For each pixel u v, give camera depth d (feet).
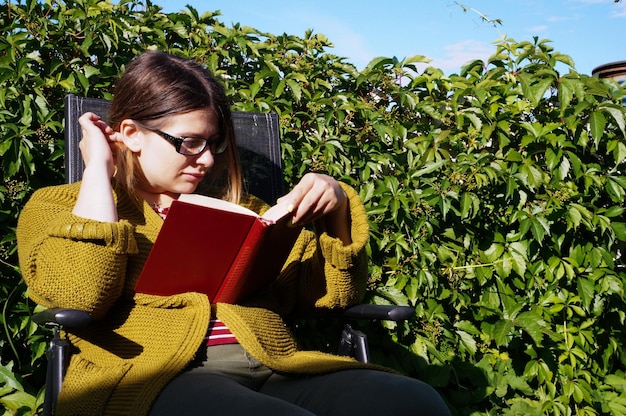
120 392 4.87
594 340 9.95
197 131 5.53
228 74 9.38
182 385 4.77
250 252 5.26
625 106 9.41
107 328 5.26
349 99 9.36
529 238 9.43
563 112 9.32
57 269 4.90
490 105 9.35
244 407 4.31
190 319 5.17
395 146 9.34
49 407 5.06
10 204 7.46
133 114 5.51
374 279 8.46
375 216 8.74
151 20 8.94
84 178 5.24
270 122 7.82
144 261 5.41
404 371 8.77
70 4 8.54
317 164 8.76
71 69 8.08
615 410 10.09
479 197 9.30
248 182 7.51
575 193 9.45
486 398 9.38
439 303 9.16
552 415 9.71
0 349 7.22
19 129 7.36
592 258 9.62
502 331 9.16
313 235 6.42
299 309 6.26
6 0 8.00
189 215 4.93
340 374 5.08
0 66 7.46
